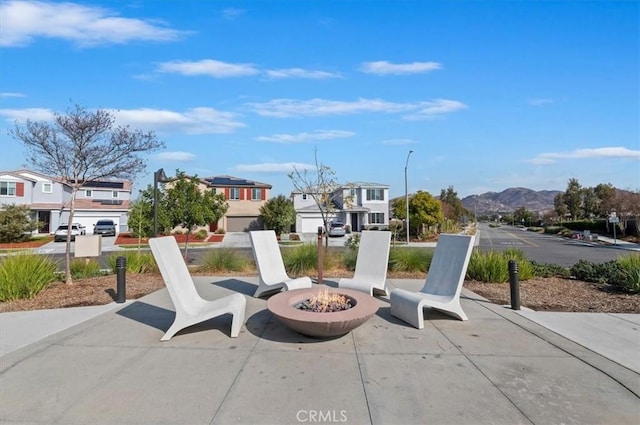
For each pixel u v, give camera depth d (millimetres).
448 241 6152
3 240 26688
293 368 3902
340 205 40062
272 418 2953
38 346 4562
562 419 2955
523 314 6055
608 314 6082
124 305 6656
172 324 5227
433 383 3564
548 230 47719
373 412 3043
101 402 3209
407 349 4465
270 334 5012
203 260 11242
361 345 4598
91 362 4066
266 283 7223
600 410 3088
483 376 3719
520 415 3010
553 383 3572
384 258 7578
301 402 3199
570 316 5957
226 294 7648
